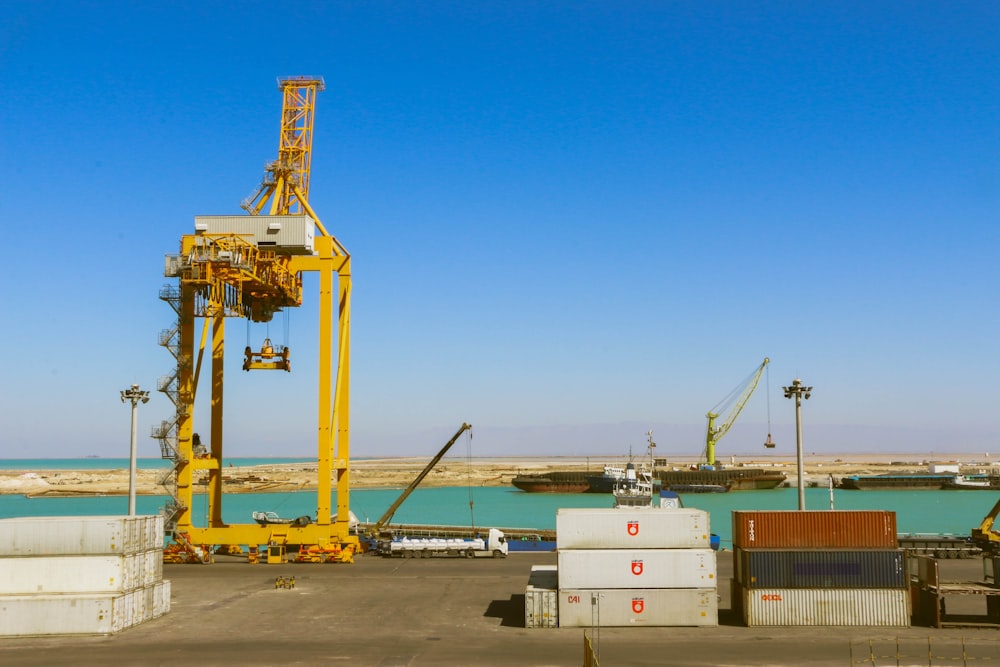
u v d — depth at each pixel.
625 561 50.09
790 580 49.84
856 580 49.75
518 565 77.69
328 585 65.44
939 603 52.34
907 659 41.09
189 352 80.69
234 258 75.50
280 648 43.81
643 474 134.75
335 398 87.50
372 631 48.31
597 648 43.72
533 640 46.03
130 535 49.66
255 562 79.38
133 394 66.12
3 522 48.62
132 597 49.53
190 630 48.69
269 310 86.94
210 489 84.94
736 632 47.94
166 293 80.25
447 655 42.28
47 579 47.88
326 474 80.31
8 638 46.53
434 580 68.00
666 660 41.09
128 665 40.16
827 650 43.16
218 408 86.00
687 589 49.75
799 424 59.41
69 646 44.44
